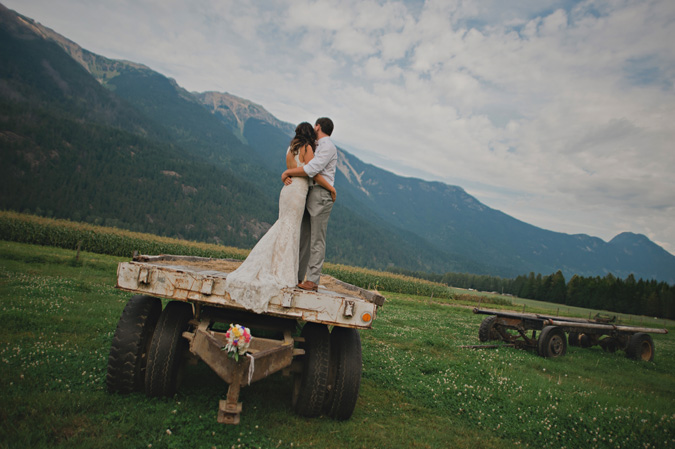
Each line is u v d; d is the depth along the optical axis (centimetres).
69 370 477
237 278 379
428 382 665
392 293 3831
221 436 361
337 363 448
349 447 384
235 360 325
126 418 369
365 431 426
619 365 1218
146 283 376
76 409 375
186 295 377
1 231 3097
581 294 9412
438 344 1044
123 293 1192
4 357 489
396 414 509
